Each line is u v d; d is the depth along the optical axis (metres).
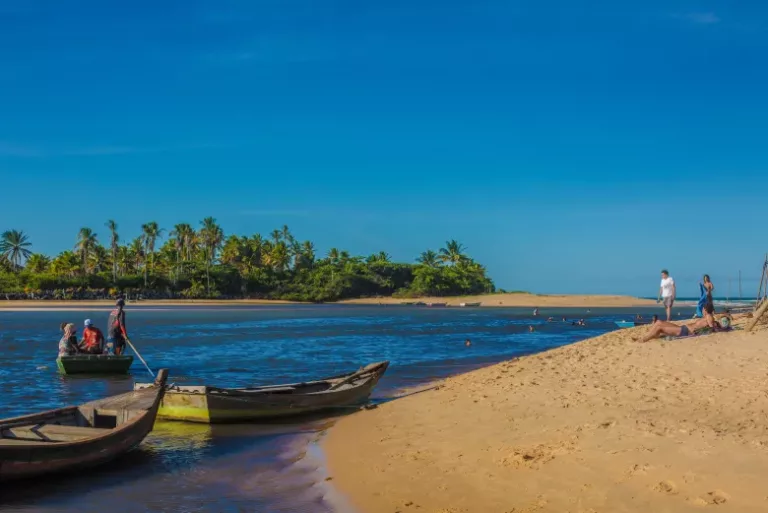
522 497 7.87
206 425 13.80
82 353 23.67
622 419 10.72
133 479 9.96
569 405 12.33
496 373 18.16
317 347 34.84
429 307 121.38
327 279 150.50
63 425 11.07
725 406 11.03
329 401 15.43
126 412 11.48
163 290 130.88
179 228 147.38
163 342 37.97
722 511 6.80
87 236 124.62
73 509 8.56
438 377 22.06
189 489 9.45
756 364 14.30
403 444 11.20
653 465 8.22
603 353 18.61
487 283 167.38
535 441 10.09
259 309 100.62
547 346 35.62
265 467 10.62
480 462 9.44
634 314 86.19
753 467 7.79
